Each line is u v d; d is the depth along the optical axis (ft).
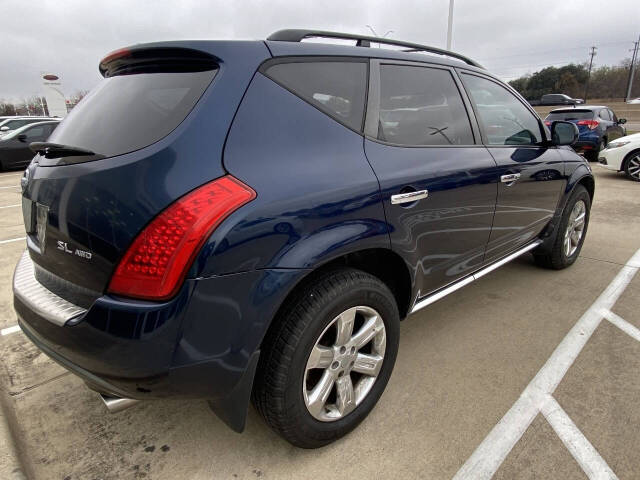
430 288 7.79
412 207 6.53
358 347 6.12
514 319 9.99
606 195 24.47
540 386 7.51
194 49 5.23
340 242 5.41
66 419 7.00
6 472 5.57
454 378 7.79
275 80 5.48
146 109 5.16
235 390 5.06
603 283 11.98
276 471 5.90
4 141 39.83
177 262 4.32
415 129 7.15
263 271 4.77
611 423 6.57
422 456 6.05
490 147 8.67
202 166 4.58
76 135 5.55
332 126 5.86
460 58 9.27
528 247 11.03
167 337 4.39
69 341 4.75
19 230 19.06
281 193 4.92
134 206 4.42
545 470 5.75
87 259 4.76
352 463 5.98
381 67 6.88
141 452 6.29
